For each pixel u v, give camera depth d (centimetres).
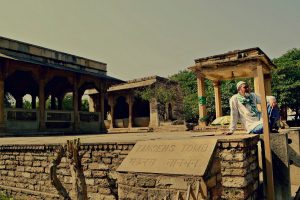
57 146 815
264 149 644
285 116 3041
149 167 465
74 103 2156
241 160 523
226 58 1522
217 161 472
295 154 756
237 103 725
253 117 716
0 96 1656
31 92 2653
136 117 3030
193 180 412
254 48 1413
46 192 840
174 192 427
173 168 440
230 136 618
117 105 3366
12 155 944
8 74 1734
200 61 1623
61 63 2216
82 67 2408
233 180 527
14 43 1897
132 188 470
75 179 553
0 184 970
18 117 1748
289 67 2950
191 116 3406
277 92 2952
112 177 700
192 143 492
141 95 2897
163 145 512
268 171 618
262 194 641
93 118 2305
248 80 2728
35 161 874
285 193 630
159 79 2947
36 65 1895
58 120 2012
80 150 754
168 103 2955
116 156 695
